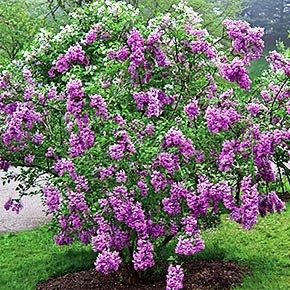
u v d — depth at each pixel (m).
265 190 6.27
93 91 5.71
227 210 6.04
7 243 8.90
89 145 5.57
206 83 6.44
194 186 5.72
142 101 5.95
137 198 5.65
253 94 6.57
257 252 7.51
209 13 19.03
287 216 9.29
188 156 5.61
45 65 7.46
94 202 5.75
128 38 6.05
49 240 8.90
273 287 6.18
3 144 6.98
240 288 6.20
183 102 6.38
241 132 5.86
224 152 5.75
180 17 6.34
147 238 5.57
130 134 5.78
